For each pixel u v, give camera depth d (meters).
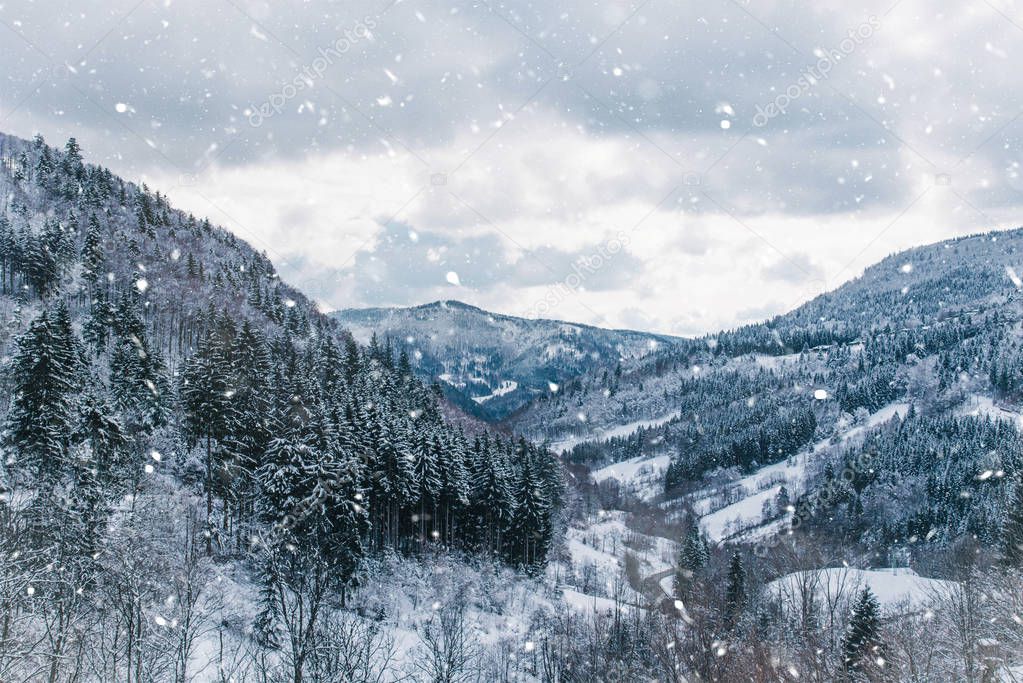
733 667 31.11
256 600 31.22
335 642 21.36
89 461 35.62
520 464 78.88
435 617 49.16
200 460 58.28
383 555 56.09
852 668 27.69
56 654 19.22
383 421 60.44
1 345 72.50
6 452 41.72
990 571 26.20
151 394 61.62
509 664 44.41
